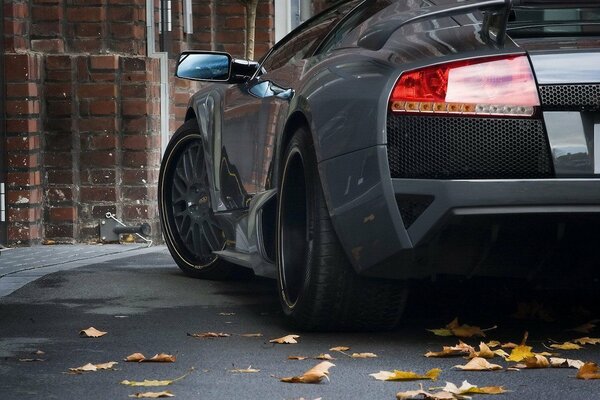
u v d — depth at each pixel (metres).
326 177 5.38
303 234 5.96
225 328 6.09
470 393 4.42
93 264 9.39
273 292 7.62
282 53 7.25
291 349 5.41
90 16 11.51
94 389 4.56
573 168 5.06
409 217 5.17
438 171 5.12
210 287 7.89
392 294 5.59
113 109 11.48
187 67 7.58
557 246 5.16
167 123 11.82
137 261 9.66
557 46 5.17
